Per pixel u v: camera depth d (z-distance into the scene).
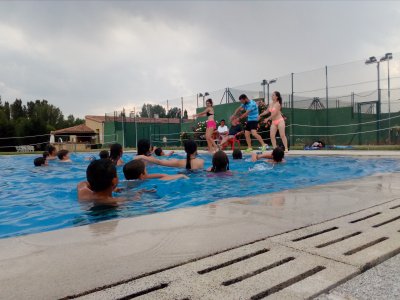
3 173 6.20
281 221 1.90
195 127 18.97
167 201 3.23
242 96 9.70
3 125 30.52
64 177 5.53
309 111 16.97
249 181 4.48
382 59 13.80
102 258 1.34
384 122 14.16
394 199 2.52
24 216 2.75
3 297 1.02
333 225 1.81
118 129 26.39
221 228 1.77
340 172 5.38
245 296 1.04
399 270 1.27
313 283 1.13
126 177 4.11
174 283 1.12
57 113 60.81
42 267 1.25
